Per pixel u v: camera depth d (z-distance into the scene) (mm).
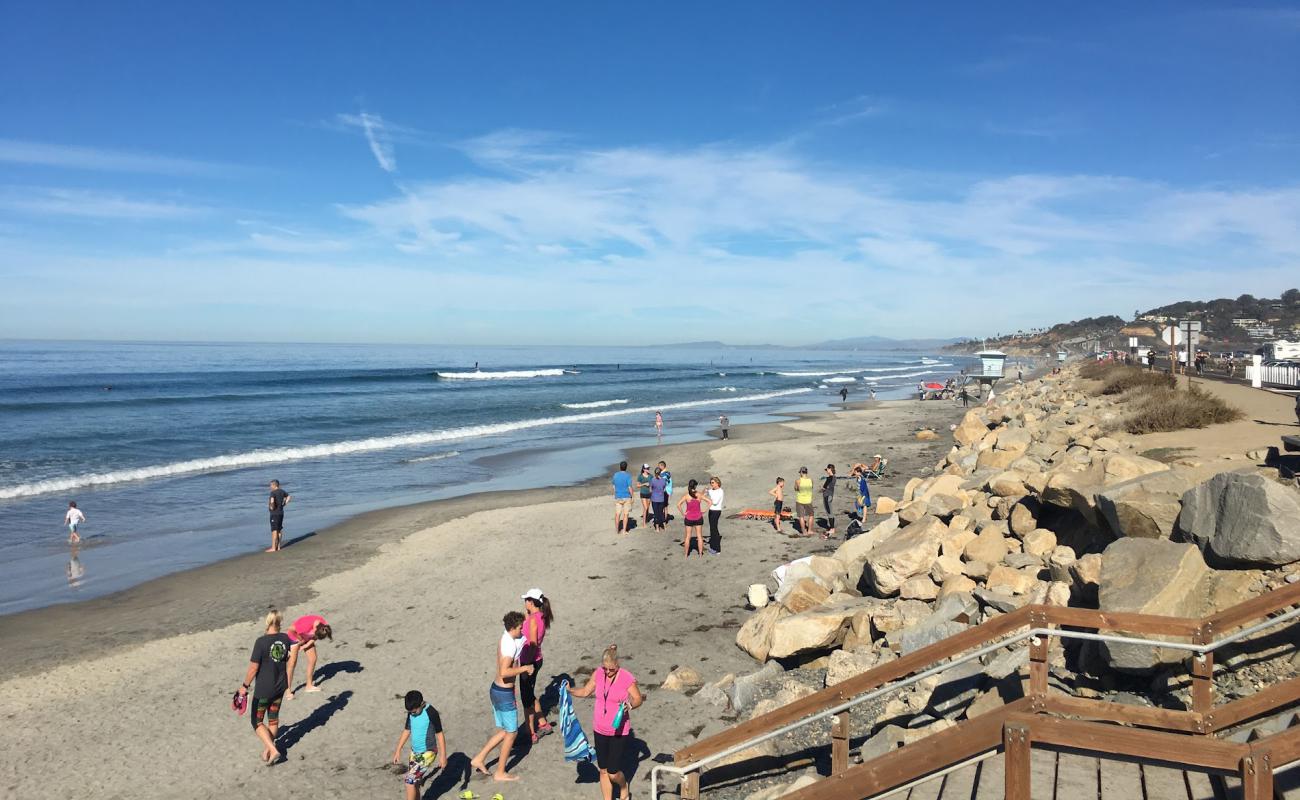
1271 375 32125
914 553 12961
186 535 22484
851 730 9273
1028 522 13312
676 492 27359
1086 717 6289
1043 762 6289
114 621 15500
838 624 11781
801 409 65438
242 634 14719
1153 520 9406
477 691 12000
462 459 37188
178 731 10898
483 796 9086
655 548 19844
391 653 13562
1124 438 18250
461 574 18188
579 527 22406
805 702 7398
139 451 38438
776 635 11898
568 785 9289
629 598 16047
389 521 23891
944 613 10844
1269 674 7137
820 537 20328
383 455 38531
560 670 12648
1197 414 19656
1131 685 7992
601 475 32531
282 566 19234
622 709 8305
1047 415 32625
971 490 17156
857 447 37906
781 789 7707
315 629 12117
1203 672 6430
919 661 7039
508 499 27062
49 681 12609
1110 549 9023
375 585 17531
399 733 10742
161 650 13938
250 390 77438
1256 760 4613
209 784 9523
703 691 11344
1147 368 46781
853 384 110438
